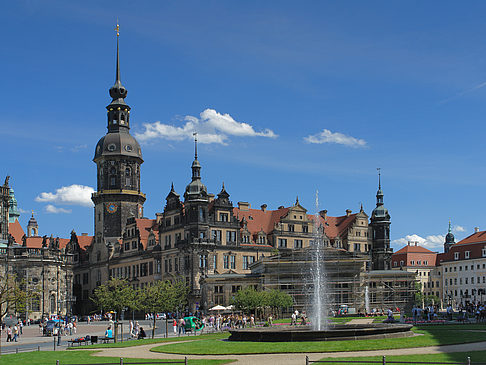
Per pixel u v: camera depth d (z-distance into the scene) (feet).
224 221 512.22
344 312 422.00
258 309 416.67
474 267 655.35
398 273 496.64
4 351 232.94
